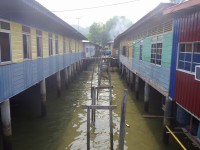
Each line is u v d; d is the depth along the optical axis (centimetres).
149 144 927
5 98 744
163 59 975
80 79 2572
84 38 2894
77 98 1659
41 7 816
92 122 1168
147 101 1286
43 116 1227
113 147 921
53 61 1493
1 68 715
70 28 1578
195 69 650
